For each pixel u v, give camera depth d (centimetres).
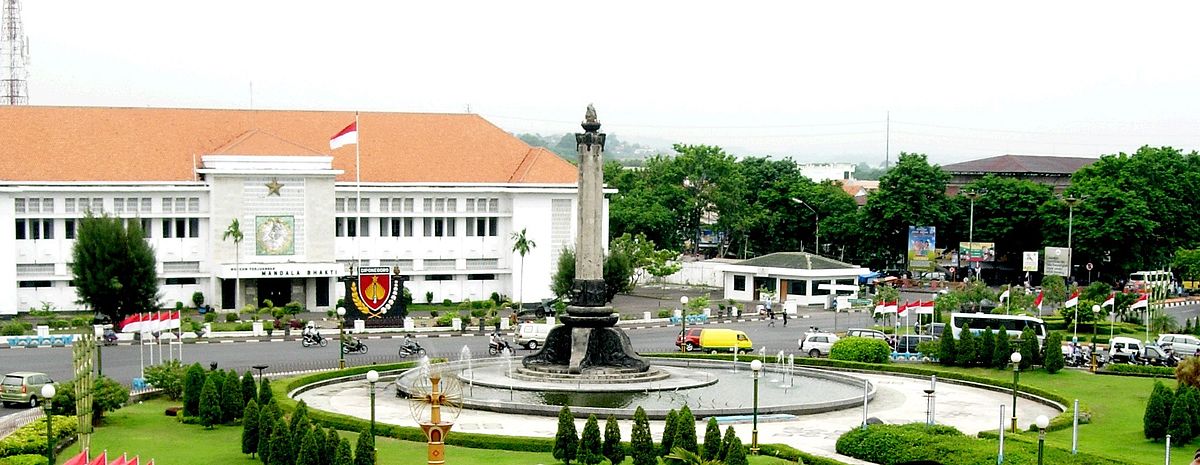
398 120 15725
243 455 6138
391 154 15162
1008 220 18912
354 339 11394
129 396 7562
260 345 10944
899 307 10950
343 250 14525
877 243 19388
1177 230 19012
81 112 14275
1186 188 19138
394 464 5953
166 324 8944
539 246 15212
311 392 8244
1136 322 13688
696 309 13862
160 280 12888
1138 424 7412
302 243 14038
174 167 14038
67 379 8544
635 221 19200
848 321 13650
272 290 14062
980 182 19688
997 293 15212
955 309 13388
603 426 6988
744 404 7656
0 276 13000
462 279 15162
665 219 19525
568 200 15325
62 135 13875
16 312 13075
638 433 5872
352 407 7594
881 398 8294
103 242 11562
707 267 18262
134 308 11669
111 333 10869
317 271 13950
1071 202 16012
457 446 6450
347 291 12450
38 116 14012
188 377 7044
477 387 8150
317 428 5553
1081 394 8544
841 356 10081
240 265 13688
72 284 13288
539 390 7988
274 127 15050
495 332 10862
